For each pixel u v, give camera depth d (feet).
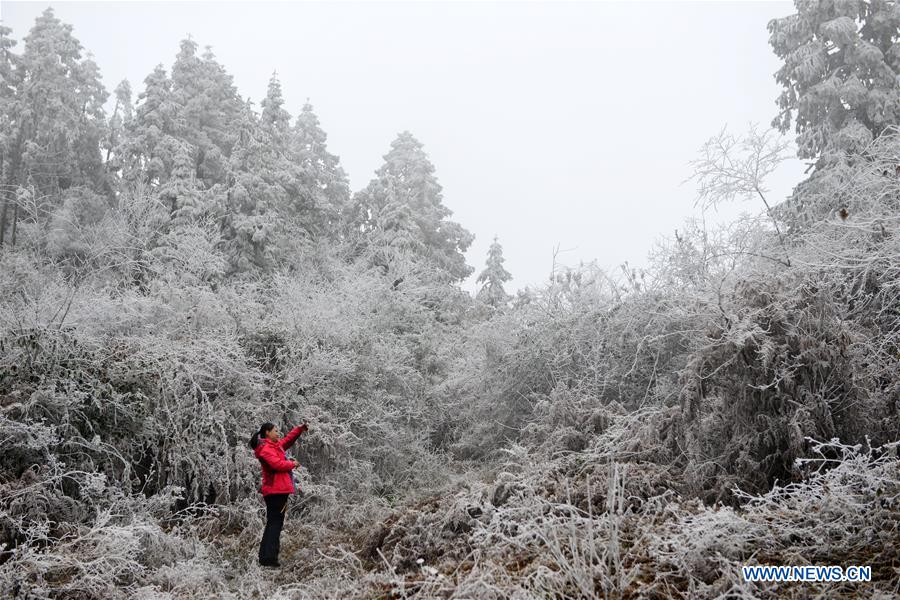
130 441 27.35
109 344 30.12
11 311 29.35
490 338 42.80
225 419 30.32
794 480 19.67
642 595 13.96
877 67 53.88
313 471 32.60
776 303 22.25
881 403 21.63
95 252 39.81
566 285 41.19
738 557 15.20
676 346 32.94
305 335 37.96
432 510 24.45
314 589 19.36
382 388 42.14
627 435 25.81
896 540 14.40
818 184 49.75
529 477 23.18
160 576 20.29
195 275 46.75
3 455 23.70
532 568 15.79
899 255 23.21
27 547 19.20
